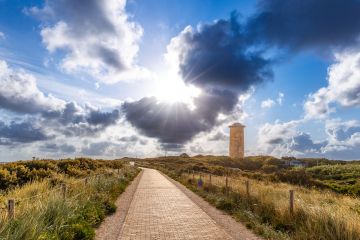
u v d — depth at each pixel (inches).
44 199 367.9
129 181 1066.7
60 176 690.2
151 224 393.4
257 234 347.6
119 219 419.2
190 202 595.2
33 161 871.7
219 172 1599.4
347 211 387.2
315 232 318.3
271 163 3152.1
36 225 265.4
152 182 1101.7
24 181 661.3
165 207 531.2
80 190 506.6
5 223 249.4
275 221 377.7
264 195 504.4
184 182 1045.8
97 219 389.1
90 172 978.7
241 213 441.4
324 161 3088.1
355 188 978.7
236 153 3754.9
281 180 1219.9
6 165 722.8
